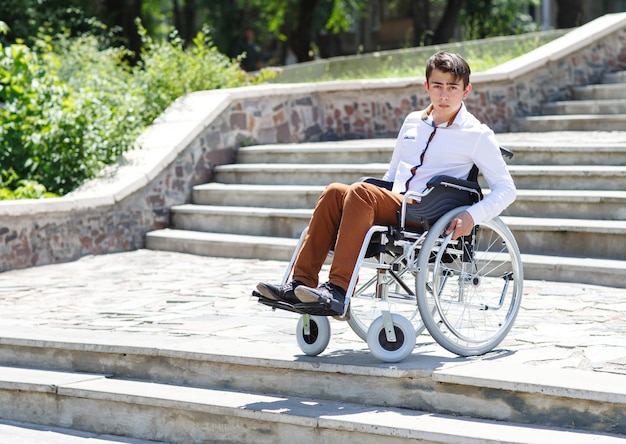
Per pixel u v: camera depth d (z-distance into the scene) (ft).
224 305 25.41
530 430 15.20
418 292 17.44
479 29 103.04
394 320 17.39
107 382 19.54
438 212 17.94
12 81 39.19
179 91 45.29
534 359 17.76
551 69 49.03
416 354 18.38
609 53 51.52
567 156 34.83
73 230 35.42
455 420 15.94
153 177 38.27
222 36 107.04
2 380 20.03
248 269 32.07
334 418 16.12
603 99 48.08
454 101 18.24
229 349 19.04
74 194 36.42
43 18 62.49
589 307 23.41
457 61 18.21
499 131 46.65
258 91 42.57
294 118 44.27
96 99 40.47
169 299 26.63
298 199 36.81
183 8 111.04
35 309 25.82
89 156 39.27
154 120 42.34
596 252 28.60
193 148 40.22
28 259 33.96
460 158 18.40
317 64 64.80
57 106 39.34
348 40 156.25
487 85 46.19
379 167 36.11
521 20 110.52
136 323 23.13
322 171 37.63
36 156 38.45
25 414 19.84
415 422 15.78
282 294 16.99
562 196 30.94
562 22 92.53
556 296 24.97
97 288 29.14
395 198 17.49
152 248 37.52
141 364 19.79
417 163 18.56
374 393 17.13
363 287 18.69
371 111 46.39
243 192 38.32
